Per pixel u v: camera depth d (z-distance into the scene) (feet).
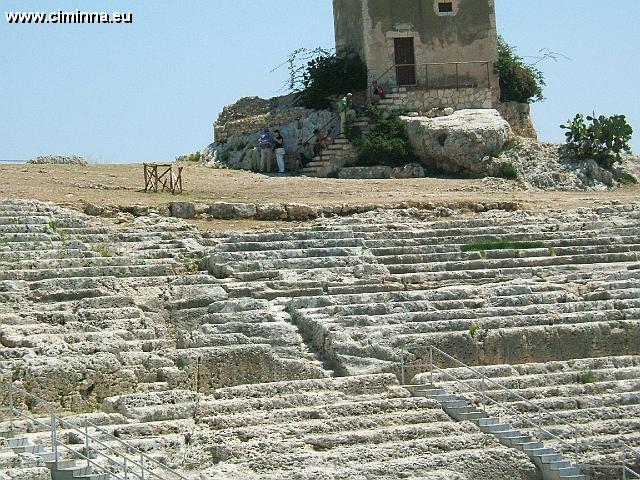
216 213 138.92
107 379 97.71
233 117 200.95
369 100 191.31
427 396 101.45
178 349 103.50
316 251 125.59
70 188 148.56
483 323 112.37
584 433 100.01
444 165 179.22
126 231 127.85
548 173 176.86
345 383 102.06
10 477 79.30
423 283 122.52
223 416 93.50
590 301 119.75
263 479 85.51
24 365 95.09
